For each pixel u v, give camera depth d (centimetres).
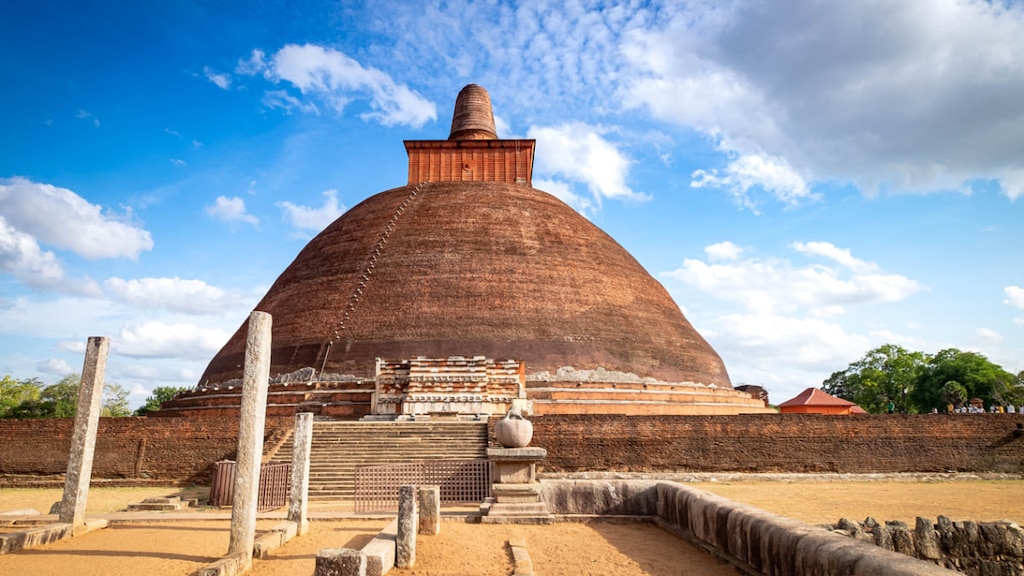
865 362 6812
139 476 2458
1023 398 5788
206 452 2481
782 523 852
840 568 668
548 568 984
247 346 1082
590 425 2461
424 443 2377
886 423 2505
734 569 962
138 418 2531
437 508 1204
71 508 1279
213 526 1394
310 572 956
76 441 1313
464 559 982
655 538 1237
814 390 5147
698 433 2467
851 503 1786
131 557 1059
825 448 2467
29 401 5169
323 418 2917
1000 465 2456
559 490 1460
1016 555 1341
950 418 2502
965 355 6078
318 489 2034
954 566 1337
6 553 1077
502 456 1488
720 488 2158
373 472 2003
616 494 1447
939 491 2075
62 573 954
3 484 2497
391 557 923
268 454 2302
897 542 1348
